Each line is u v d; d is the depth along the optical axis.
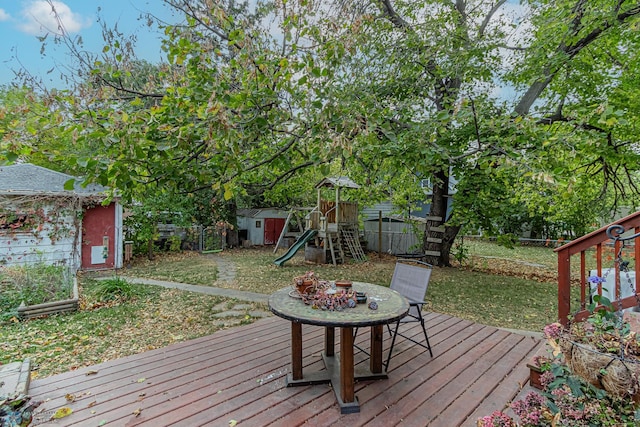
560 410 1.67
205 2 3.02
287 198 14.70
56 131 2.45
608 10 4.96
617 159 6.12
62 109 2.50
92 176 2.46
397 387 2.57
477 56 6.55
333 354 2.99
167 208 11.13
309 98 3.43
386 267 9.54
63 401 2.34
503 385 2.60
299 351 2.59
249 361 3.01
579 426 1.56
